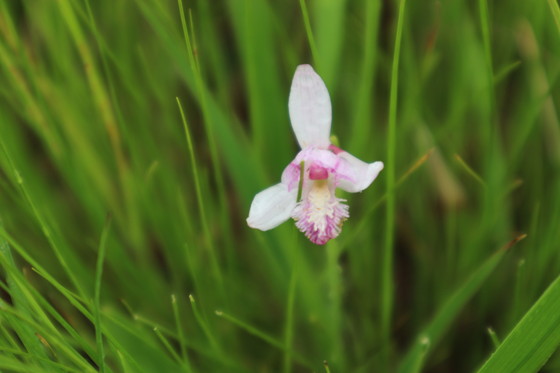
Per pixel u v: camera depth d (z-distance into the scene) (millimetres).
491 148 417
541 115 439
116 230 445
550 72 435
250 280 449
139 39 467
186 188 457
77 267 422
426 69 436
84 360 369
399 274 454
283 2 477
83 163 442
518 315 420
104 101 430
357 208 450
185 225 433
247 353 435
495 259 393
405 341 440
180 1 390
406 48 447
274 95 438
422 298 443
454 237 439
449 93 458
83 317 418
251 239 443
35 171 444
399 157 447
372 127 447
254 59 432
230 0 444
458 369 437
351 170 379
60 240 418
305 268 419
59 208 447
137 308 429
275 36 471
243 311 435
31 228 430
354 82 458
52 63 449
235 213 462
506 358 365
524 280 425
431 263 445
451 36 456
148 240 459
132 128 450
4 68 428
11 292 376
